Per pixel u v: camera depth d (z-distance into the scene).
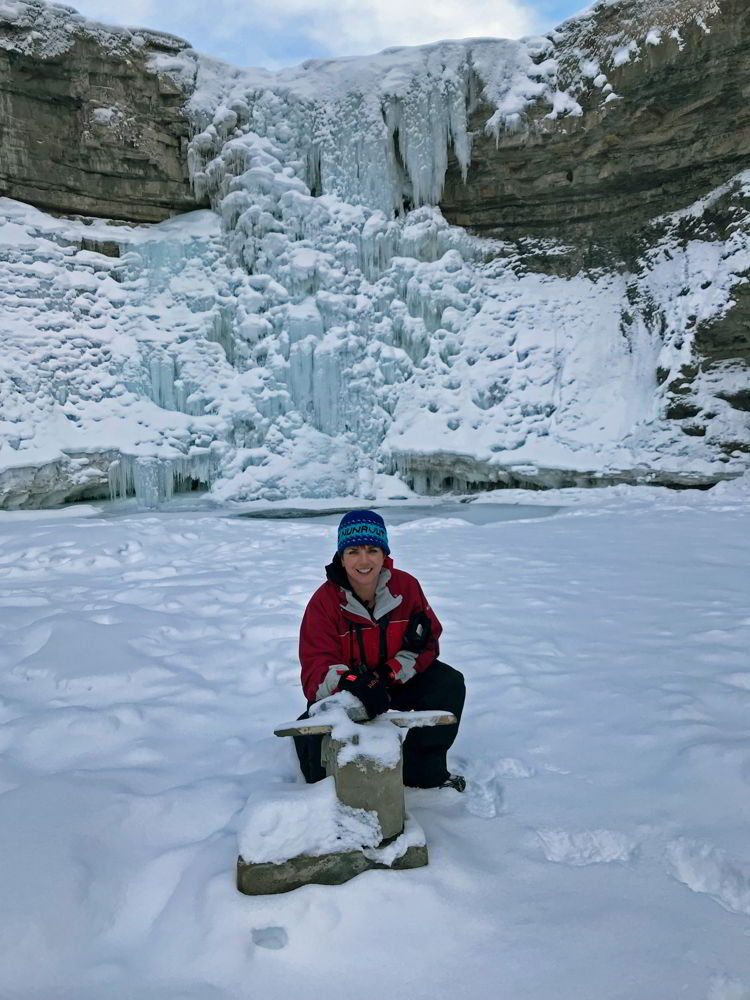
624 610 4.91
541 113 17.86
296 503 15.55
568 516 11.80
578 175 18.22
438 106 18.16
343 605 2.38
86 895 1.80
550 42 17.95
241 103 18.14
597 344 17.91
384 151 18.31
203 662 3.81
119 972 1.58
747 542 8.15
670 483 14.66
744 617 4.54
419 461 17.12
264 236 17.80
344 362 17.56
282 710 3.16
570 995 1.46
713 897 1.81
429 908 1.74
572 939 1.63
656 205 17.88
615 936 1.63
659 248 17.72
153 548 7.89
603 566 6.76
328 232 18.00
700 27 15.40
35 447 14.32
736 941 1.61
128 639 4.07
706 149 16.62
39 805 2.19
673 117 16.61
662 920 1.69
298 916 1.71
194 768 2.58
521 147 18.22
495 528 10.23
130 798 2.25
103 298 16.75
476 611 4.93
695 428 15.23
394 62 18.38
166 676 3.56
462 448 16.83
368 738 1.99
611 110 16.98
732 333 15.38
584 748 2.68
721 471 14.30
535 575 6.33
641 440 15.73
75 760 2.66
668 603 5.09
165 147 17.89
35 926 1.66
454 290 18.64
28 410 14.68
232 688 3.46
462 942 1.63
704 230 16.70
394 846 1.90
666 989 1.47
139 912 1.81
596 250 18.81
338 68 18.58
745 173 16.05
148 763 2.63
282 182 17.94
